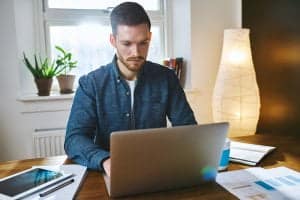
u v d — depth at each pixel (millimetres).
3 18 1952
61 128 2088
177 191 797
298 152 1132
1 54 1969
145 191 779
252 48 2041
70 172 910
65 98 2055
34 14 2168
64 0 2258
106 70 1192
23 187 794
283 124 1936
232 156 1060
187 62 2318
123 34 996
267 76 1994
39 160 1086
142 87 1198
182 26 2344
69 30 2277
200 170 803
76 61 2219
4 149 2045
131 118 1175
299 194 766
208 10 2277
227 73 1969
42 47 2221
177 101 1254
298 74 1815
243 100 1942
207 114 2365
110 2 2342
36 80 2031
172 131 711
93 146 981
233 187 818
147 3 2449
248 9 2039
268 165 992
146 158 716
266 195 763
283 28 1863
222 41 2330
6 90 2002
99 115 1136
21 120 2041
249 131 1981
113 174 712
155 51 2486
